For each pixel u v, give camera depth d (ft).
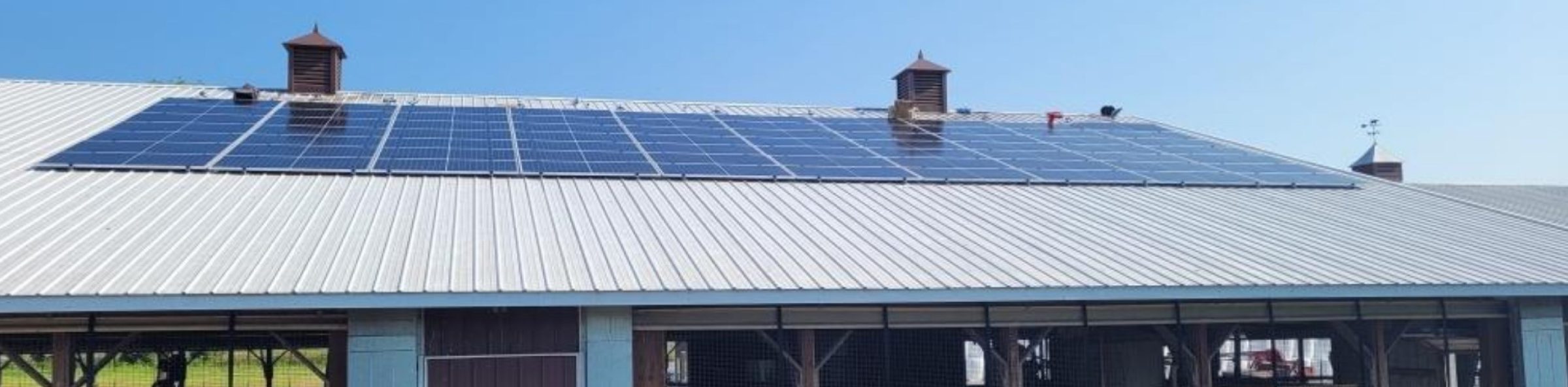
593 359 34.81
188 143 49.80
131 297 29.32
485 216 41.29
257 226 38.01
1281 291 36.96
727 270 35.17
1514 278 38.99
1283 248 42.52
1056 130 69.72
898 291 34.17
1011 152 60.18
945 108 78.23
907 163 55.42
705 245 38.55
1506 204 71.77
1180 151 63.62
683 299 32.76
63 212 38.06
